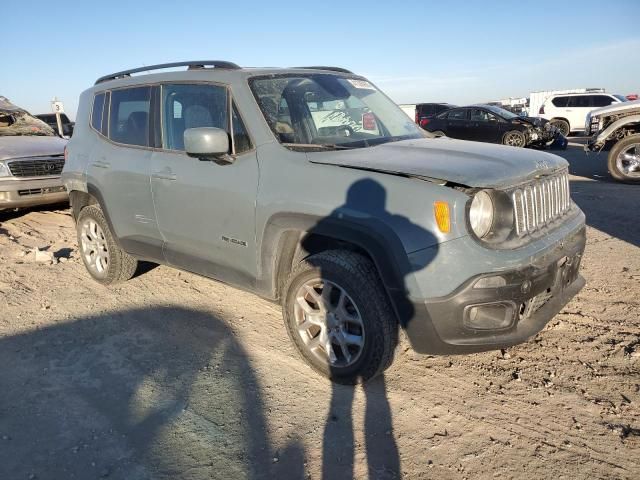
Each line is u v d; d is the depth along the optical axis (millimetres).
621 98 23922
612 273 5074
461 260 2766
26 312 4617
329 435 2863
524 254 2889
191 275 5414
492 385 3289
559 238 3209
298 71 4156
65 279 5457
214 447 2797
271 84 3832
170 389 3348
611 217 7414
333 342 3289
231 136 3697
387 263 2879
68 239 7246
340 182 3100
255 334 4066
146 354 3809
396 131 4141
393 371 3475
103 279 5152
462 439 2805
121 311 4578
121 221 4613
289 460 2684
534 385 3270
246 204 3500
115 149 4602
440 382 3340
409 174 2920
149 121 4324
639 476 2508
